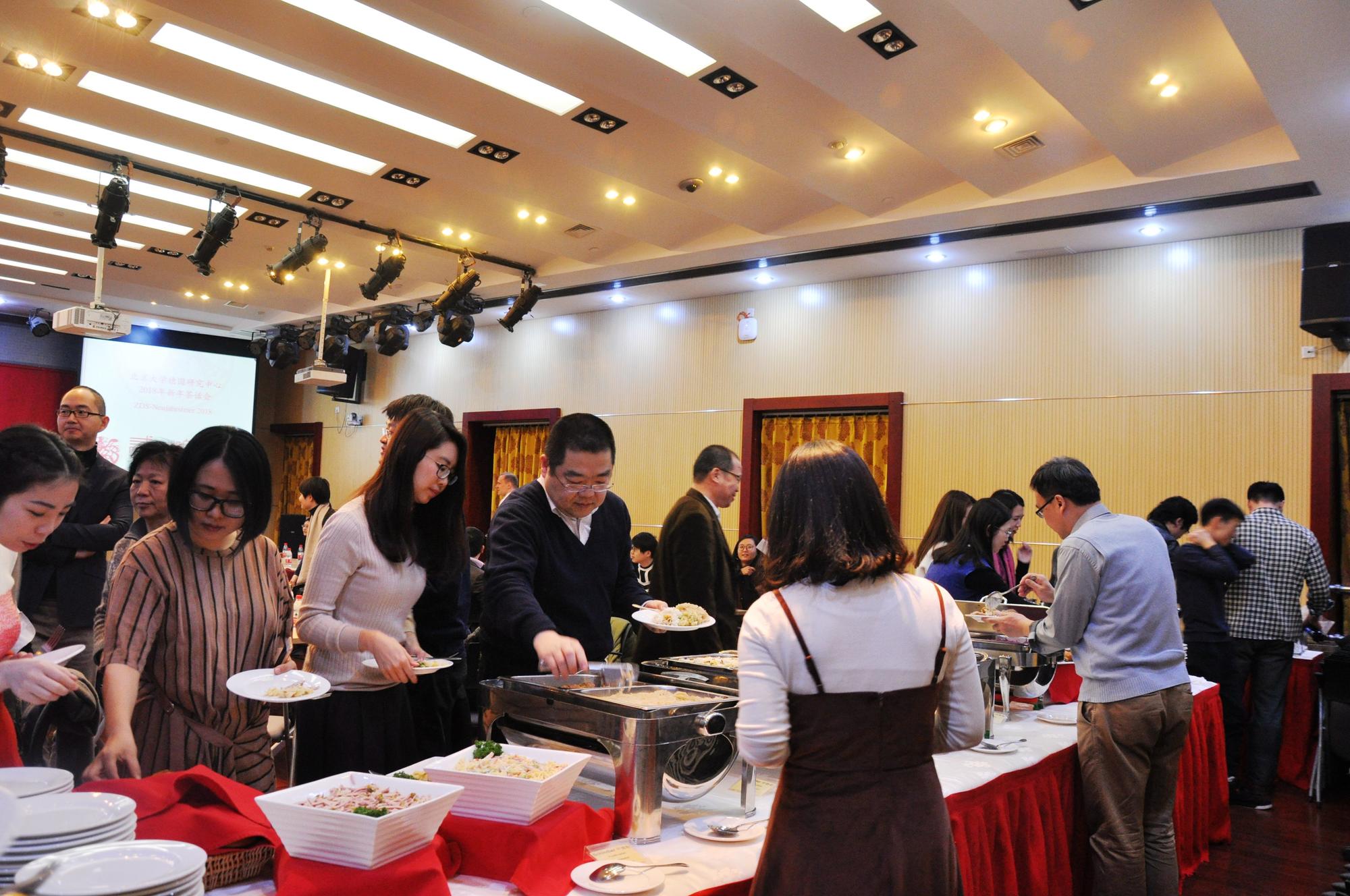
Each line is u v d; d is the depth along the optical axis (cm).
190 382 1116
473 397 993
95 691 202
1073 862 261
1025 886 225
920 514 670
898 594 137
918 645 135
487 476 995
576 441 207
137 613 167
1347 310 507
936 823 133
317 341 959
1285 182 475
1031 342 633
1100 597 253
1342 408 535
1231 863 350
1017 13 340
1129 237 577
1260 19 325
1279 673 439
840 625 133
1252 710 446
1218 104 420
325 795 134
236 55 418
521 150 516
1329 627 520
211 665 174
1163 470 577
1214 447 561
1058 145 476
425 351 1048
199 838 130
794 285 745
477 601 452
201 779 138
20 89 455
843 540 135
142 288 924
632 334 854
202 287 886
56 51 412
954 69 397
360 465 1122
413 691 228
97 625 194
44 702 130
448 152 516
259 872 134
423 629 234
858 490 138
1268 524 448
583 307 872
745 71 406
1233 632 446
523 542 212
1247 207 507
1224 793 363
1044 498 272
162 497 261
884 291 701
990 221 563
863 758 131
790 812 133
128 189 524
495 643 215
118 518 346
